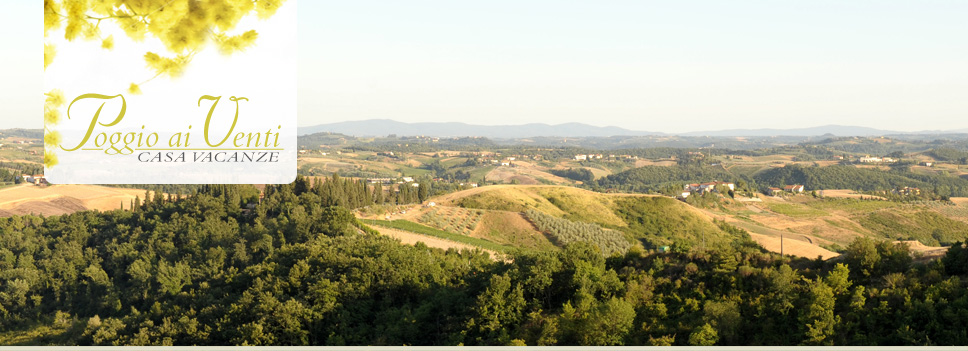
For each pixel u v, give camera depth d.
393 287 57.25
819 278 40.66
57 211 147.75
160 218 117.06
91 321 78.44
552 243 122.75
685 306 43.19
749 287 43.84
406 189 177.25
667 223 162.62
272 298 55.66
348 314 53.12
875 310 36.91
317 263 64.19
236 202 118.31
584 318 41.28
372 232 99.38
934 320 34.31
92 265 102.62
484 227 129.50
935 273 38.81
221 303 64.50
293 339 51.25
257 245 93.50
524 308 47.78
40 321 93.69
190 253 99.44
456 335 45.12
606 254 114.06
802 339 37.03
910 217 179.38
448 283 59.72
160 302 83.75
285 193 121.75
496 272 54.00
